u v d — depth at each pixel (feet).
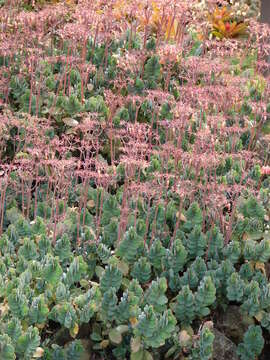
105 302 6.98
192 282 7.47
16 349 6.61
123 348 7.08
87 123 8.19
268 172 8.61
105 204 7.98
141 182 8.36
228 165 8.75
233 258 7.72
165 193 8.24
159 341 6.87
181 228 8.02
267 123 9.48
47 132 8.87
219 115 8.89
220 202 7.82
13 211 8.08
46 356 6.82
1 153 9.00
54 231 7.59
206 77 9.49
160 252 7.55
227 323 7.52
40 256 7.47
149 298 7.11
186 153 8.05
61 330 7.10
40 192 8.43
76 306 6.99
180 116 8.41
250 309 7.34
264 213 8.05
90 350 7.14
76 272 7.22
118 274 7.19
